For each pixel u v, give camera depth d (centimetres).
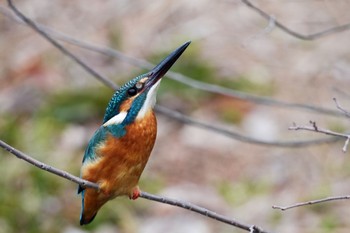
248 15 1553
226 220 680
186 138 1364
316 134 1316
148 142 732
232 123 1367
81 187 734
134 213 1234
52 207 1220
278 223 1188
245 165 1308
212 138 1359
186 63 1425
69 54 920
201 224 1202
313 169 1281
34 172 1240
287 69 1448
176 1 1617
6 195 1206
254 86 1409
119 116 730
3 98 1498
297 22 1522
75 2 1705
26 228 1186
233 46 1495
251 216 1204
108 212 1223
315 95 1385
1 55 1630
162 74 745
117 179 721
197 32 1529
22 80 1541
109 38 1569
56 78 1517
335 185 1238
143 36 1551
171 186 1274
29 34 1664
